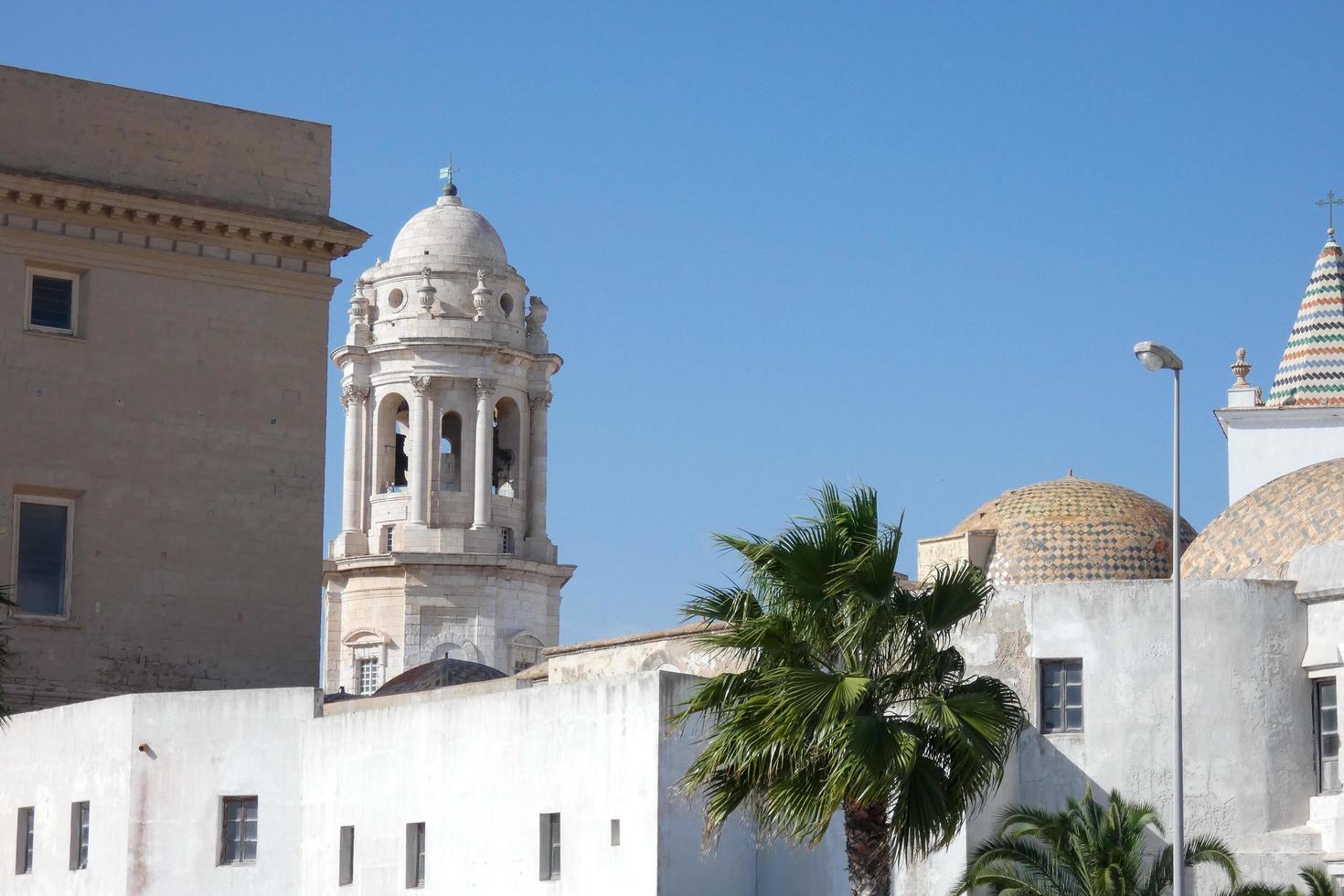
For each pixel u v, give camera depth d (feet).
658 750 165.37
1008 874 164.86
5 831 222.28
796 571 141.49
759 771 141.08
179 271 251.80
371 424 394.73
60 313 247.09
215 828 199.93
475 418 388.98
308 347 258.57
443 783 184.24
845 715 137.59
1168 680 181.37
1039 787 182.19
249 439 253.65
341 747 194.59
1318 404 254.27
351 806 192.54
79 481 243.40
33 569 241.35
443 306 394.11
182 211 249.96
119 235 248.52
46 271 246.47
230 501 251.60
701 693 144.77
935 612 143.43
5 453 239.91
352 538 391.86
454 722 184.34
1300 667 183.32
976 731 139.03
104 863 205.57
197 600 248.11
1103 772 180.96
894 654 144.25
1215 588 183.21
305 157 262.67
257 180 258.98
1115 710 181.78
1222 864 163.12
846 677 138.92
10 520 239.50
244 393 254.06
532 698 177.58
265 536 253.03
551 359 398.42
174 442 249.34
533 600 392.88
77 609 241.76
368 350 394.73
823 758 139.64
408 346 390.01
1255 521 201.77
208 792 200.75
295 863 196.44
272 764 199.21
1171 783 180.24
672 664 209.87
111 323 247.50
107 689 241.76
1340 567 181.78
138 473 247.09
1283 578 190.39
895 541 142.00
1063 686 184.24
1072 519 230.27
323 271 261.03
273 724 199.93
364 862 190.19
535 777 176.14
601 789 170.30
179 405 250.16
